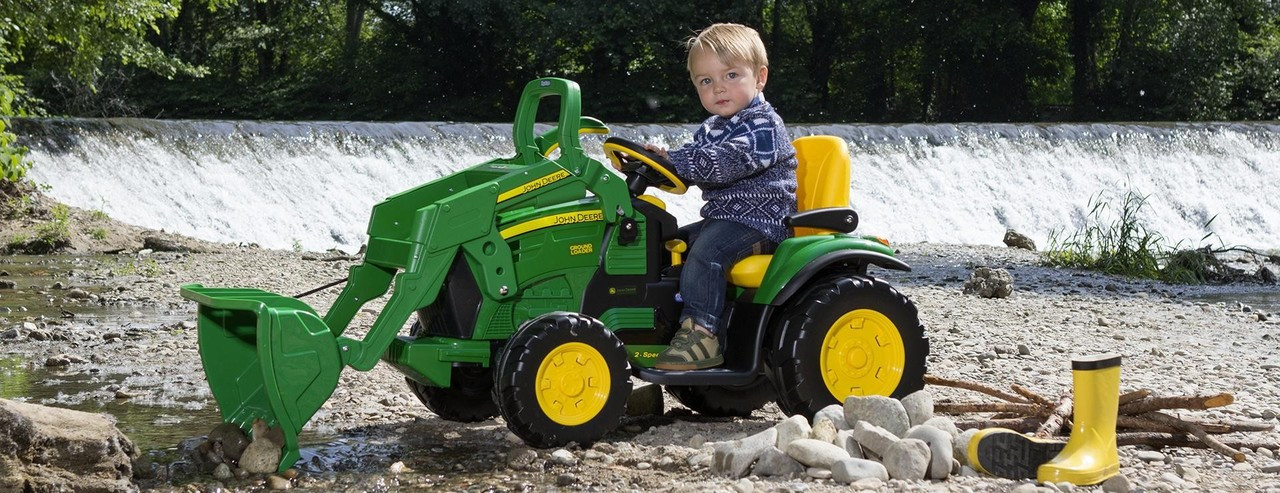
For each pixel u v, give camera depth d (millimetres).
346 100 39031
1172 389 5320
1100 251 13344
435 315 3869
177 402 4664
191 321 7160
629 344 4047
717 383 3912
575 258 3914
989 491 3197
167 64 20750
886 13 37812
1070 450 3324
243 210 15273
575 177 3898
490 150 18203
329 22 42188
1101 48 38781
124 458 3344
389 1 39562
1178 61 35844
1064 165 20734
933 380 4352
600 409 3744
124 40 19266
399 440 3973
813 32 39594
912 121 40469
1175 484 3322
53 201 13461
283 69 41375
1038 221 19500
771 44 38812
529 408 3609
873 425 3582
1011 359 6285
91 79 19844
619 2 34031
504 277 3748
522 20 34281
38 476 3117
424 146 17719
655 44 34406
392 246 3770
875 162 19797
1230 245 18969
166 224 14484
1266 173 21594
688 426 4273
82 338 6348
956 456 3467
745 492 3189
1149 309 9164
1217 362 6305
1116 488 3219
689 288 3955
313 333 3480
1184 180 21078
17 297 8336
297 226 15375
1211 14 35594
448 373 3756
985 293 9766
